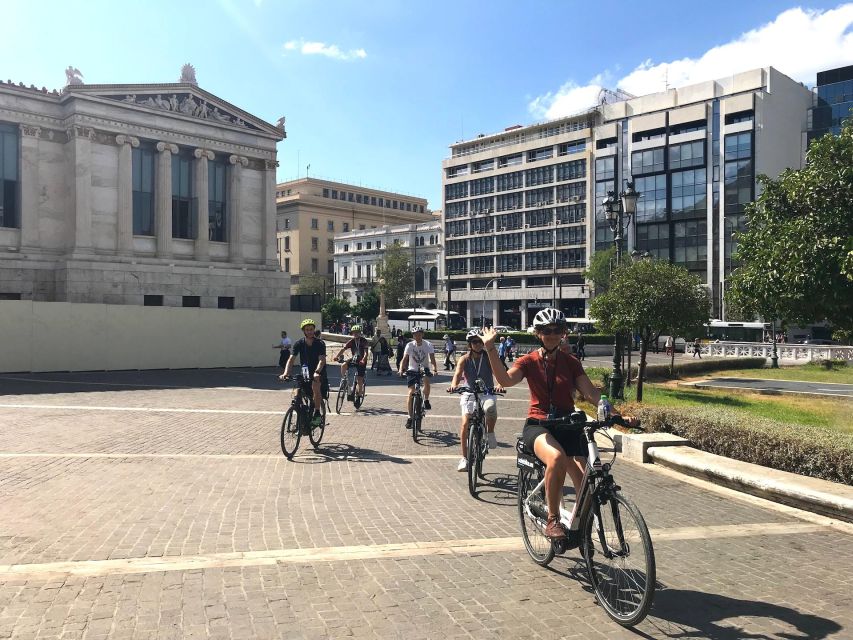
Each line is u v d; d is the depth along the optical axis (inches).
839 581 178.1
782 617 153.8
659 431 383.2
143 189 1406.3
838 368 1249.4
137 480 287.3
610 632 145.4
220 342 1056.8
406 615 151.8
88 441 384.5
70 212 1296.8
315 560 187.0
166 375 901.8
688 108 2623.0
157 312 986.1
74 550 192.2
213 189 1530.5
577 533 166.6
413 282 3378.4
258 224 1590.8
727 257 2506.2
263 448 373.1
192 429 437.1
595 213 2893.7
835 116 2659.9
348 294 3922.2
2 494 257.9
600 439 384.2
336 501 256.7
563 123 3085.6
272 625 144.6
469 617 151.7
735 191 2488.9
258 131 1571.1
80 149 1284.4
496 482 294.4
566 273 3016.7
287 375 356.8
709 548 205.8
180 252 1461.6
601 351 1881.2
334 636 140.3
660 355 1846.7
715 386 855.7
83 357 914.7
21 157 1267.2
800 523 237.8
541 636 142.9
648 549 140.6
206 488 275.0
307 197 4030.5
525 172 3216.0
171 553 191.0
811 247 333.4
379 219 4409.5
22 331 865.5
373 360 1028.5
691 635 143.9
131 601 155.5
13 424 445.7
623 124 2829.7
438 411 561.6
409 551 197.2
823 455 280.2
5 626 140.9
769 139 2487.7
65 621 144.0
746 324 2194.9
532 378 181.8
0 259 1221.7
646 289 609.6
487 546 203.8
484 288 3344.0
